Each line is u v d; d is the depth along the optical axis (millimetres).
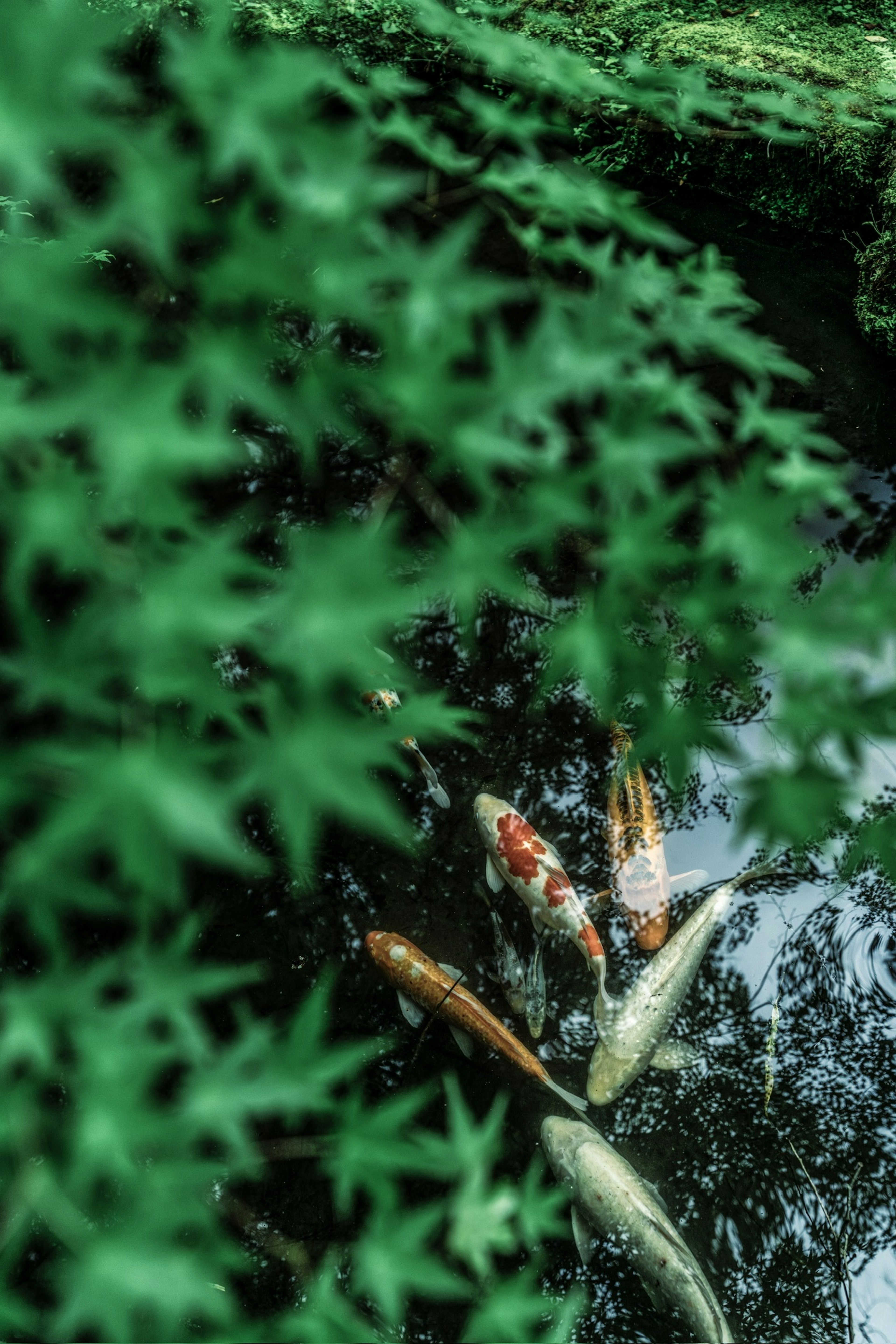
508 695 4004
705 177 5203
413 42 4305
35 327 855
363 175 909
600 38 5094
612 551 1043
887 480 4309
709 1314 2982
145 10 3096
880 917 3635
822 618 1026
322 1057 1087
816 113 4844
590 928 3619
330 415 1042
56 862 931
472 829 3875
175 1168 1023
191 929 1072
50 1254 2842
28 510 887
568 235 1371
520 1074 3469
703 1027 3553
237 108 872
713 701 1092
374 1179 1246
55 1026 1042
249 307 1025
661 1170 3332
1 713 2590
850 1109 3400
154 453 803
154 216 871
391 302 1124
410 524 3848
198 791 808
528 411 1005
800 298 4984
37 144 794
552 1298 3113
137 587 906
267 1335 1189
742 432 1234
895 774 3490
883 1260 3166
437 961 3656
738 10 5551
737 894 3736
